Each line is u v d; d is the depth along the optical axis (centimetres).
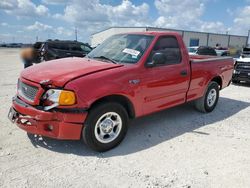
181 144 444
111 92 388
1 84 918
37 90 372
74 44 1645
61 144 419
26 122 383
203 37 5609
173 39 509
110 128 405
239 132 513
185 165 374
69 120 363
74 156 385
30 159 368
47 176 329
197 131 507
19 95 412
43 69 419
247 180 344
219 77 650
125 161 378
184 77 521
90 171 346
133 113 439
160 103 483
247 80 1070
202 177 345
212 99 641
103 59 468
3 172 332
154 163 376
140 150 415
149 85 447
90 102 368
